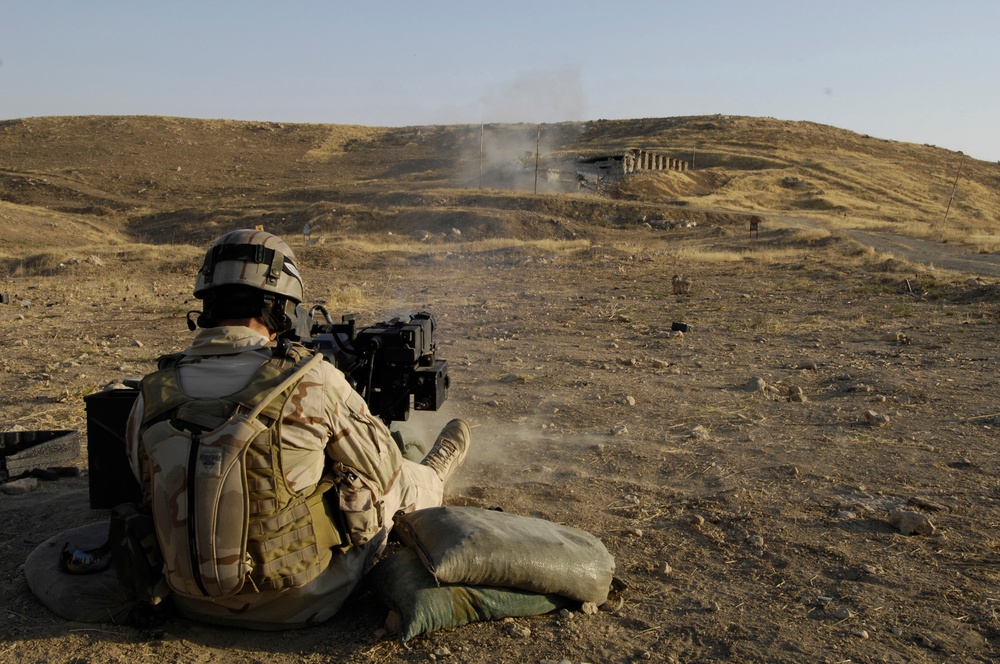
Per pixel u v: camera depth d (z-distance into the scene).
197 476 2.73
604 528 4.29
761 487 4.88
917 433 6.04
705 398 7.34
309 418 2.88
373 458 3.07
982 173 99.38
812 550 3.96
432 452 4.33
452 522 3.23
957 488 4.82
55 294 18.39
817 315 13.41
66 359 9.69
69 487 4.95
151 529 2.89
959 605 3.38
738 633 3.17
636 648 3.05
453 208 52.50
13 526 4.23
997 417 6.43
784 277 20.09
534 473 5.22
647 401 7.23
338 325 3.92
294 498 2.90
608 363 9.16
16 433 5.23
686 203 62.72
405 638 3.00
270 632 3.12
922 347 10.05
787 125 114.44
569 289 18.44
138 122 108.50
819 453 5.54
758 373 8.48
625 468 5.30
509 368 8.88
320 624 3.18
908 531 4.15
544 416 6.74
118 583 3.20
